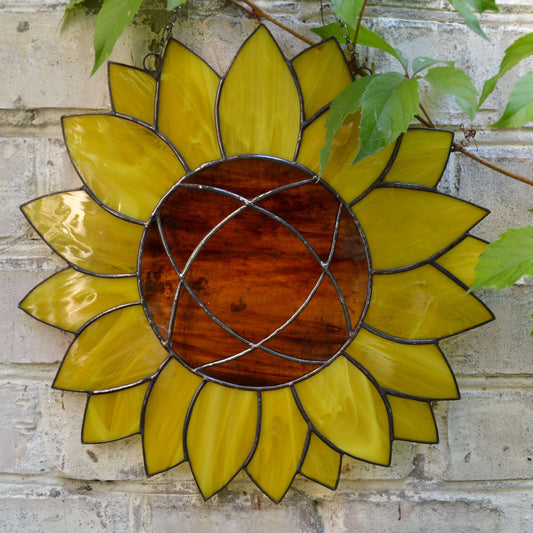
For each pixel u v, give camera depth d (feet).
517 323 1.99
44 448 2.00
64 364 1.91
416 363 1.91
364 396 1.91
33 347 1.97
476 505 2.02
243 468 1.93
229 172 1.87
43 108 1.93
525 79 1.66
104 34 1.76
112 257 1.89
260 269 1.89
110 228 1.88
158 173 1.87
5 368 1.98
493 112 1.96
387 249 1.88
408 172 1.87
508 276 1.64
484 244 1.88
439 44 1.94
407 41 1.94
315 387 1.91
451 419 2.01
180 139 1.86
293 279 1.89
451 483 2.02
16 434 1.99
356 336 1.90
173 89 1.85
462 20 1.95
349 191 1.87
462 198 1.97
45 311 1.90
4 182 1.94
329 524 2.01
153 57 1.92
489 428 2.01
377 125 1.64
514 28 1.95
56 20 1.92
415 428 1.93
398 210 1.87
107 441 1.92
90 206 1.88
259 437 1.92
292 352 1.90
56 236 1.89
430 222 1.88
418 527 2.02
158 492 2.01
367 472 2.01
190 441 1.92
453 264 1.89
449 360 1.99
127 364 1.91
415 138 1.86
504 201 1.97
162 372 1.91
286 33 1.93
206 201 1.87
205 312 1.89
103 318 1.90
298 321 1.90
